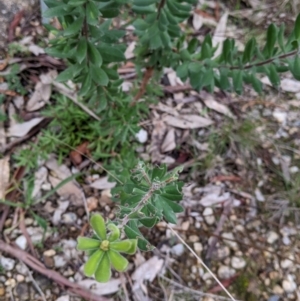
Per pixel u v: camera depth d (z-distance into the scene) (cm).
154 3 29
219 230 37
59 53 26
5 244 34
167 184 21
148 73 34
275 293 35
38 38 41
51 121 38
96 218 12
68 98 38
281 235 37
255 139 40
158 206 20
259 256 36
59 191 36
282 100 42
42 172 37
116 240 13
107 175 37
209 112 41
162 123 40
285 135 41
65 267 34
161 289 35
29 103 39
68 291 34
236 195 38
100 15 24
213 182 38
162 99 41
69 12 23
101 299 34
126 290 34
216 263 36
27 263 34
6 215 35
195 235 36
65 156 37
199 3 45
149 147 39
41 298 33
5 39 41
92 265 12
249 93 42
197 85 31
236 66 30
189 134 40
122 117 33
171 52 32
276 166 39
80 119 37
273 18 46
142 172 19
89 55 26
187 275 35
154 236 36
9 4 42
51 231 35
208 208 37
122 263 12
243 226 37
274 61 28
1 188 36
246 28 45
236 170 39
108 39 27
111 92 31
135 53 33
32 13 42
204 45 31
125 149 37
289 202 38
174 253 36
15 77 39
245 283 35
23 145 37
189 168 38
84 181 37
